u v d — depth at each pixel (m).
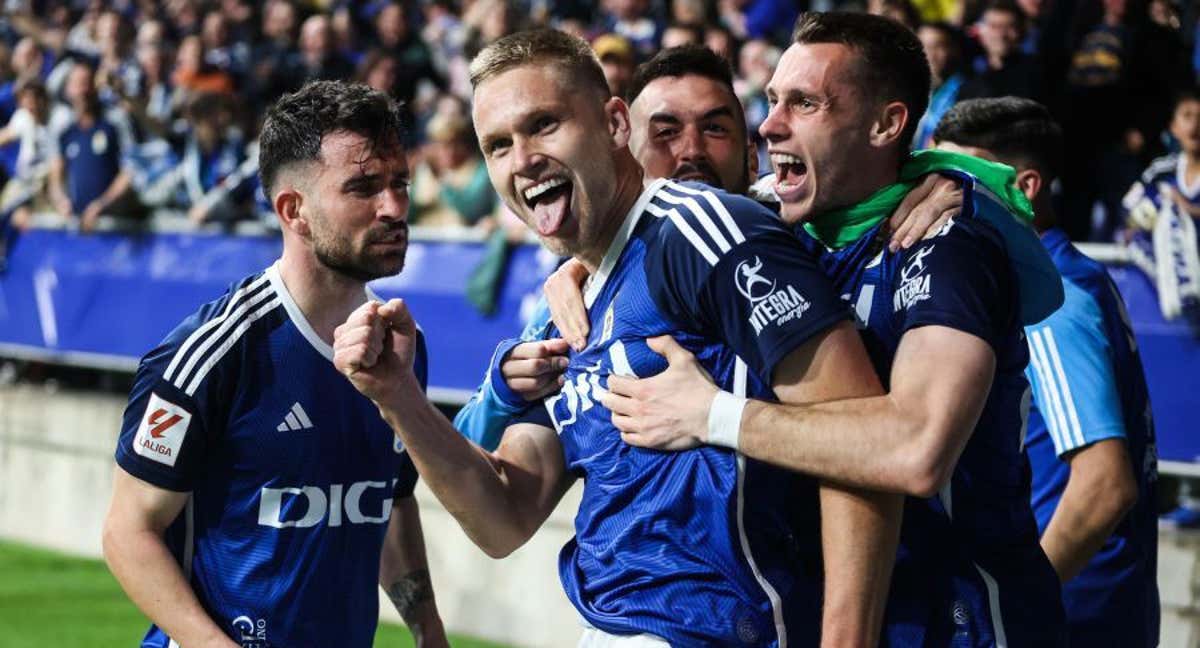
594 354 2.42
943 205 2.36
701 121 2.99
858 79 2.38
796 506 2.35
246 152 7.28
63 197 7.87
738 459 2.29
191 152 7.46
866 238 2.41
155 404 2.66
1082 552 3.07
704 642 2.30
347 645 2.82
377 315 2.44
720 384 2.32
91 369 7.91
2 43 10.19
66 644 5.62
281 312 2.70
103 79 8.72
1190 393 4.53
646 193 2.40
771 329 2.22
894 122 2.40
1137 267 4.66
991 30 5.45
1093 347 3.12
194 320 2.72
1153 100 5.27
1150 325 4.62
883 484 2.17
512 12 7.06
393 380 2.46
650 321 2.34
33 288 7.95
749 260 2.24
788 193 2.45
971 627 2.36
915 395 2.19
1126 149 5.27
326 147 2.62
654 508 2.35
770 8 6.71
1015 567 2.43
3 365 8.23
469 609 5.72
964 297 2.25
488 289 5.93
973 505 2.39
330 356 2.73
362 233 2.63
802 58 2.40
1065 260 3.24
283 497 2.72
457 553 5.77
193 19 9.25
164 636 2.80
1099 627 3.25
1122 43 5.25
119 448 2.69
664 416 2.29
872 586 2.23
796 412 2.22
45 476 7.35
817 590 2.35
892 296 2.36
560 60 2.35
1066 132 5.28
